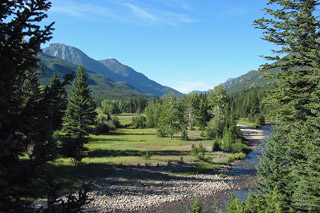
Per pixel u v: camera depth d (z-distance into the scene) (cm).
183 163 3625
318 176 873
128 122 10719
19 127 465
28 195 468
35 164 455
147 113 10069
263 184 1289
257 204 970
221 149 4872
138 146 5144
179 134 7562
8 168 434
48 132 501
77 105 4022
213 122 6581
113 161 3572
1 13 472
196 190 2466
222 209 1984
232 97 17175
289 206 984
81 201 500
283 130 1298
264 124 9781
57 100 537
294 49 1182
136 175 2856
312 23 1117
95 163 3353
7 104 437
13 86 525
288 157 1154
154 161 3703
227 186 2622
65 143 3534
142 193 2284
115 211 1869
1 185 403
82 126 3975
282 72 1255
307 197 880
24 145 498
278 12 1234
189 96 9306
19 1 503
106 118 9144
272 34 1241
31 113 496
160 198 2197
